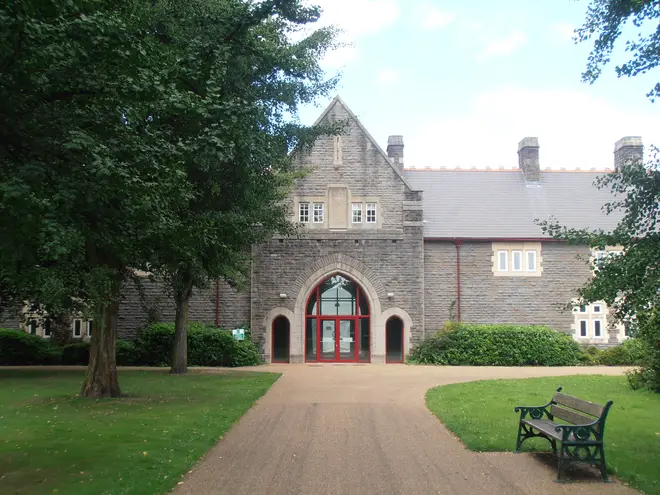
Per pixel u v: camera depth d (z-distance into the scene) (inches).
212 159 435.8
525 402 573.0
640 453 374.6
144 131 354.9
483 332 1114.7
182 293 908.6
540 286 1189.1
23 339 1112.2
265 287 1139.3
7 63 267.3
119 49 305.7
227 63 481.4
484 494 299.3
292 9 436.8
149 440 404.5
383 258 1147.9
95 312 470.0
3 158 290.7
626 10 336.5
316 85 663.8
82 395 625.6
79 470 329.1
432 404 573.3
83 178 285.7
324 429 462.3
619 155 1339.8
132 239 367.2
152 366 1076.5
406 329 1135.6
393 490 306.0
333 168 1162.0
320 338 1152.2
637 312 315.3
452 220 1232.2
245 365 1079.6
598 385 716.7
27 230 258.7
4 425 459.8
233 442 416.8
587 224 1236.5
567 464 350.0
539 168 1350.9
